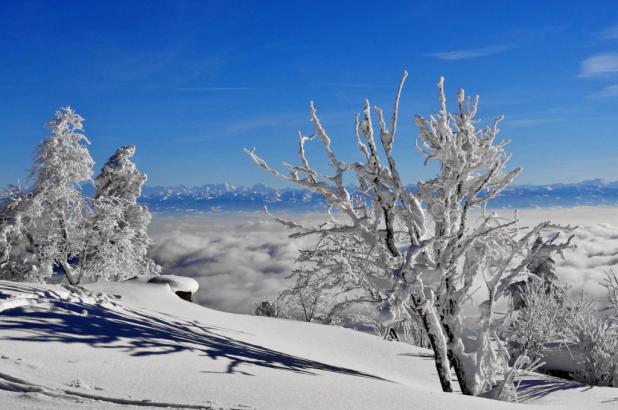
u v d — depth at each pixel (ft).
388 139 22.86
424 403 15.14
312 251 25.81
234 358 18.98
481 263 24.52
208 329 26.12
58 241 75.20
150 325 22.22
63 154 75.15
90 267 77.41
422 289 20.94
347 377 19.25
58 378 13.41
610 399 22.90
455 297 23.43
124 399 12.39
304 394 14.64
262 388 14.80
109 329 19.25
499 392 22.35
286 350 26.27
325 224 25.20
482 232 22.27
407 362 30.63
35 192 74.74
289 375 17.48
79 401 12.00
